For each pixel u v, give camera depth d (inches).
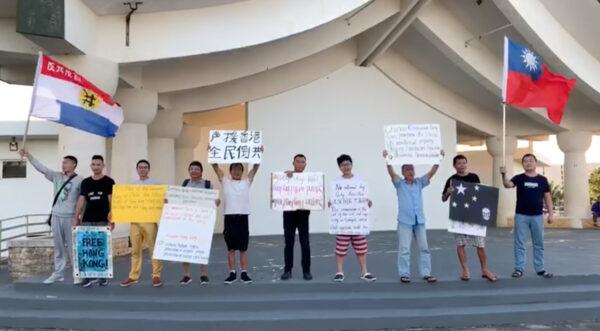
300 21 402.6
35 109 260.7
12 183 595.2
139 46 368.5
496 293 262.5
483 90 605.0
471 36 532.7
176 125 532.4
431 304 255.8
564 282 279.9
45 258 337.4
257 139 275.9
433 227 605.6
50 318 241.1
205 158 689.0
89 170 355.6
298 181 274.4
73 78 280.5
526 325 246.7
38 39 315.3
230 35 382.6
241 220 269.0
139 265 269.4
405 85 609.0
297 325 235.8
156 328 235.3
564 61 499.5
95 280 270.5
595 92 528.7
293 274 294.2
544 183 277.7
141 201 264.4
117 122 310.5
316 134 580.4
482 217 267.3
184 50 374.3
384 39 549.0
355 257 365.1
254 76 561.6
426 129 271.3
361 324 238.2
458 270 301.7
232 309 250.1
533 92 294.8
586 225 659.4
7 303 258.5
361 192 270.8
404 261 268.4
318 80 586.9
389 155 270.7
